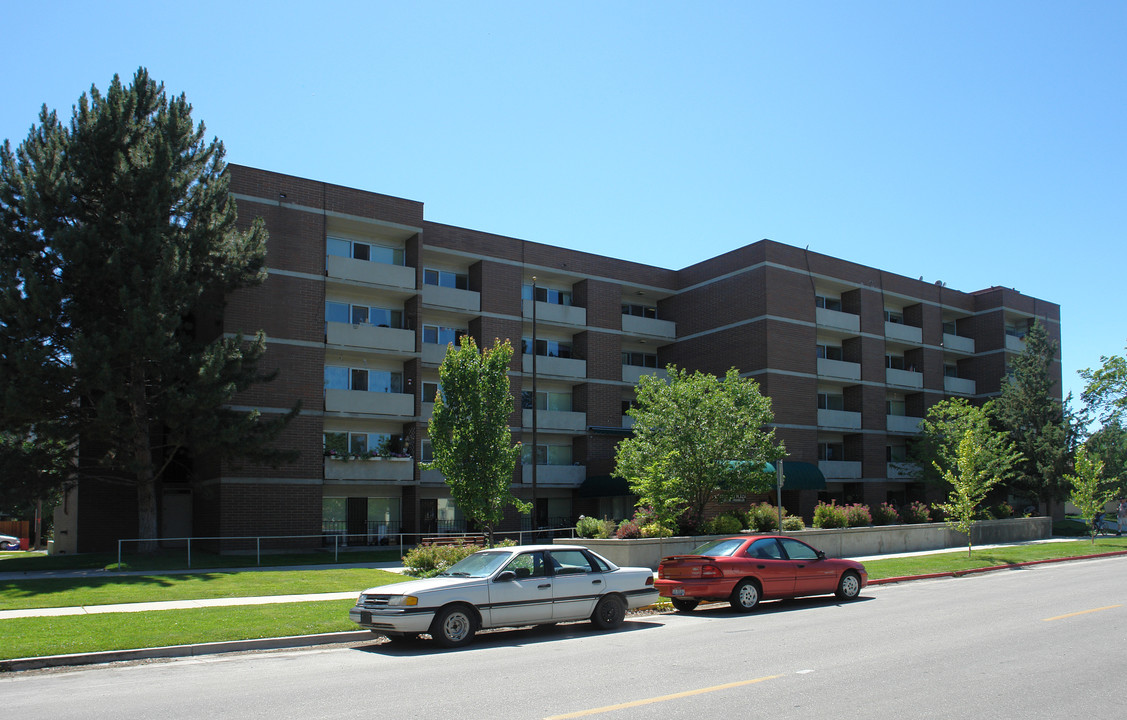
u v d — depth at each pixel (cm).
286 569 2423
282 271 3247
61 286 2498
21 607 1631
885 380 4616
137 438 2692
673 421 2686
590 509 4238
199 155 2823
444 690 906
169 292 2580
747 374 4141
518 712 790
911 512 3669
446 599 1268
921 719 748
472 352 2525
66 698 912
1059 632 1251
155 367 2739
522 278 4075
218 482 3067
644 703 820
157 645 1231
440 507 3741
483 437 2466
